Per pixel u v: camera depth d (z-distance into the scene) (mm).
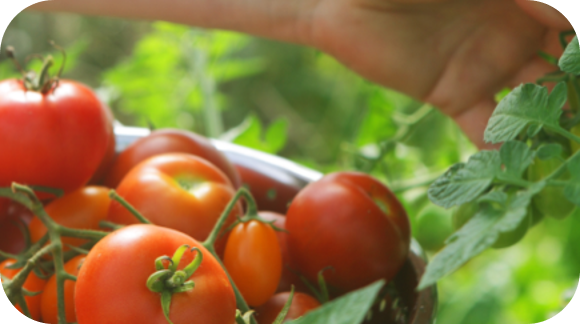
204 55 965
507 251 1114
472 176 419
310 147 1609
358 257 534
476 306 983
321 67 1621
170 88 981
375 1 677
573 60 425
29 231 518
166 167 528
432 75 701
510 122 429
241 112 1687
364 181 559
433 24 688
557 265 1091
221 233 513
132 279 425
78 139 520
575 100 536
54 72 888
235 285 489
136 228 440
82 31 1539
